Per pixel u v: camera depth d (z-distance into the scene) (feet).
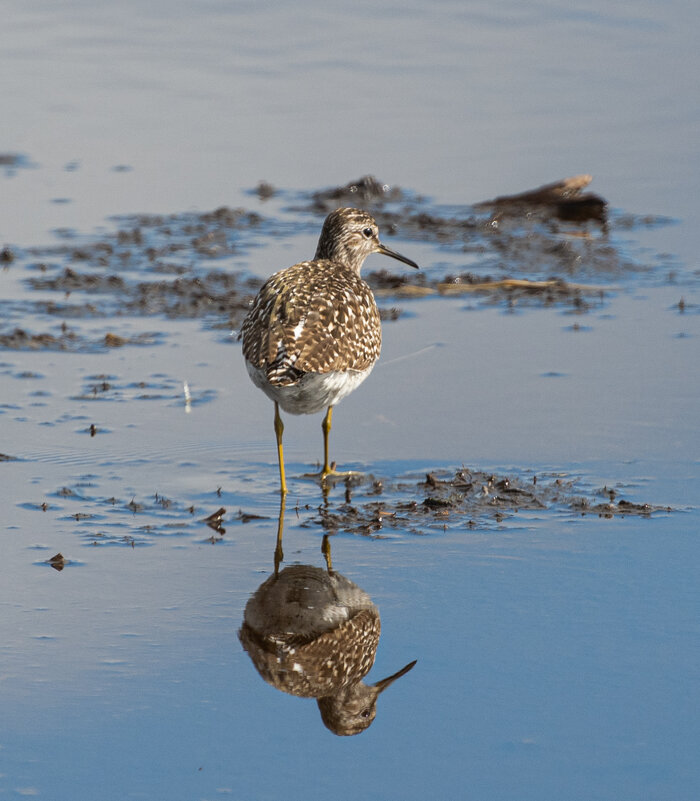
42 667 26.91
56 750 24.00
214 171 73.00
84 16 99.35
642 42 92.89
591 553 32.55
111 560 32.50
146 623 29.07
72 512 35.53
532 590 30.50
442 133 77.30
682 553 32.42
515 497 36.58
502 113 80.28
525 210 67.92
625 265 59.82
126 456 39.81
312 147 75.72
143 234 64.03
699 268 59.41
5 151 74.64
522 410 43.16
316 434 42.34
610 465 38.65
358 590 30.73
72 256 60.75
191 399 44.78
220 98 82.74
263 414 43.80
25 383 45.96
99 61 89.45
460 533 34.22
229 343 50.85
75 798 22.57
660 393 44.16
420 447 40.57
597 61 89.40
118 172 72.64
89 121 79.20
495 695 25.84
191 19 99.19
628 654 27.32
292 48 92.22
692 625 28.55
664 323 51.98
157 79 85.97
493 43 93.15
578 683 26.21
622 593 30.22
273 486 38.01
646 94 83.20
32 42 92.89
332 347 36.60
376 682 26.40
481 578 31.24
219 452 40.47
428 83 85.20
